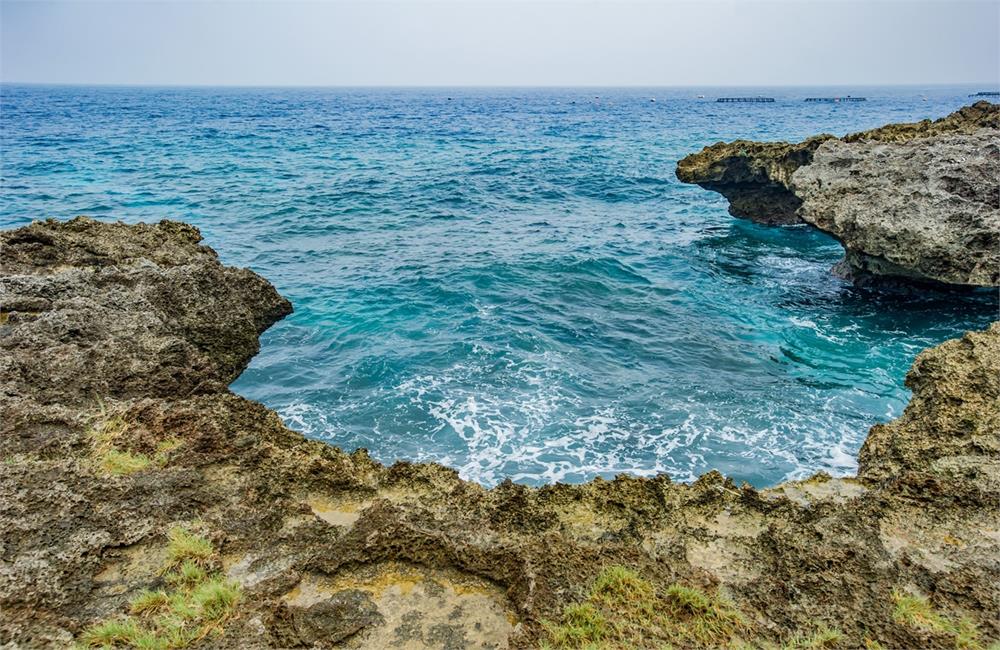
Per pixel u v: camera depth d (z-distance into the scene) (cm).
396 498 878
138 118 11694
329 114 14212
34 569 666
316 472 898
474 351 1861
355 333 1995
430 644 631
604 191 4741
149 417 970
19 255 1474
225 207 3881
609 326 2095
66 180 4662
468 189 4634
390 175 5200
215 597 652
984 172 2130
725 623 657
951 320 2100
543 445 1409
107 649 591
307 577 705
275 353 1852
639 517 843
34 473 817
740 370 1780
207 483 850
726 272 2728
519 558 720
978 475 901
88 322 1248
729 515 859
